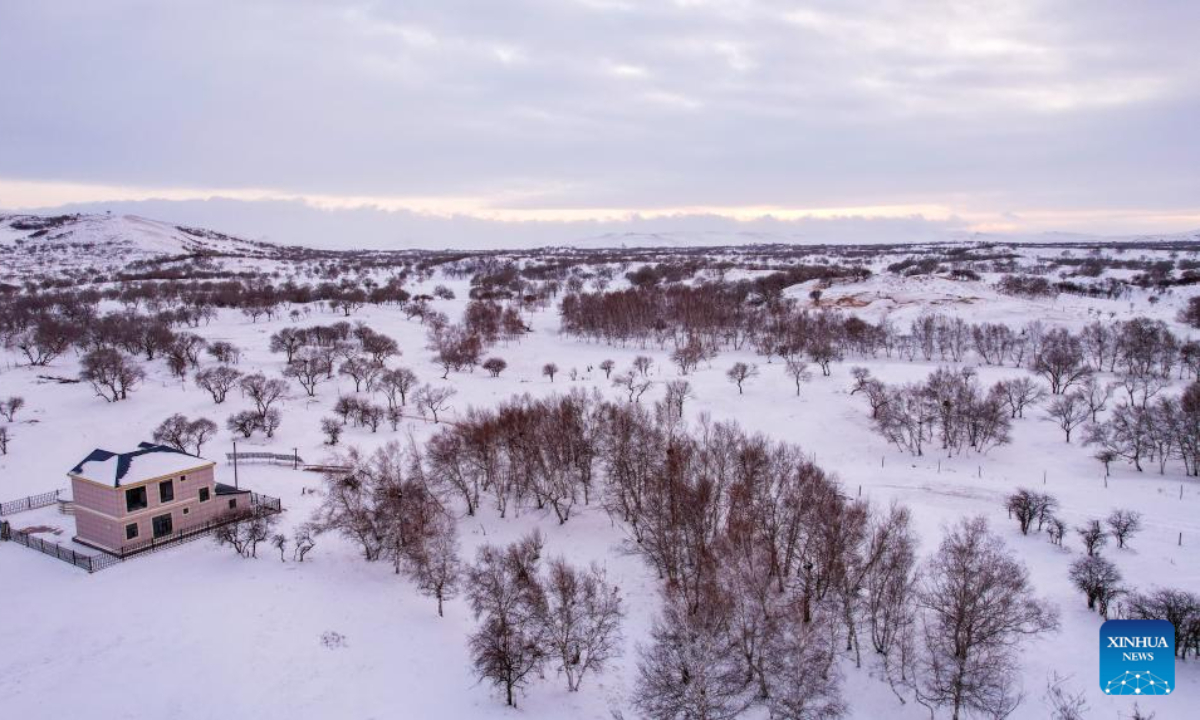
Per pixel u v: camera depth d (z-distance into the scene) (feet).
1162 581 219.20
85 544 248.93
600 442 309.83
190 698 173.68
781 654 176.65
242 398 443.73
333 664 190.80
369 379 476.13
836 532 200.34
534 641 184.65
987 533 241.55
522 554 221.25
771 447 323.16
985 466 344.28
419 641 204.03
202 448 361.30
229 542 247.70
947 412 369.91
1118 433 340.18
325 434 387.34
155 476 248.32
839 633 199.62
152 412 413.18
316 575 235.81
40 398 427.74
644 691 172.14
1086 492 305.73
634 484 274.36
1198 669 178.50
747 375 493.36
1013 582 182.09
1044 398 428.56
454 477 290.97
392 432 398.01
